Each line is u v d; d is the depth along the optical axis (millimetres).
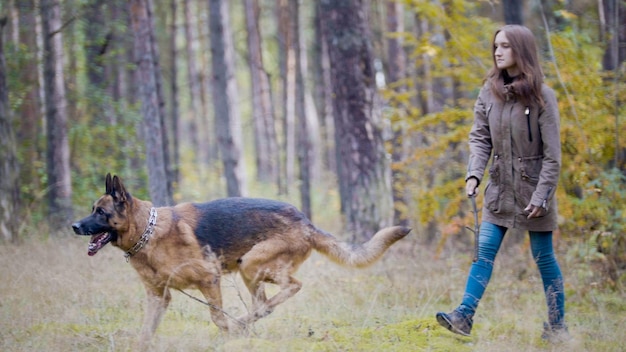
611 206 8445
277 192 25469
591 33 11109
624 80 9031
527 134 6066
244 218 6848
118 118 17531
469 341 6406
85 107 17016
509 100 6152
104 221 6277
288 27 25500
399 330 6660
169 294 6637
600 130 8805
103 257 9727
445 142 10547
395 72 19359
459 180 10164
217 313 6574
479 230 6402
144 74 12930
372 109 11992
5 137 11750
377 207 11977
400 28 21406
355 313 7574
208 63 33906
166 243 6406
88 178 16016
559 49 9445
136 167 18734
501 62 6117
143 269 6449
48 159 14523
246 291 8305
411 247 11719
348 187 12125
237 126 17969
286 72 25625
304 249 7094
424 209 10453
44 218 14023
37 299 7539
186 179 25859
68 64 18016
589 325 7027
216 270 6574
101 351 6020
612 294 8297
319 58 24344
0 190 11562
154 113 13031
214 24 17672
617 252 8500
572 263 8680
